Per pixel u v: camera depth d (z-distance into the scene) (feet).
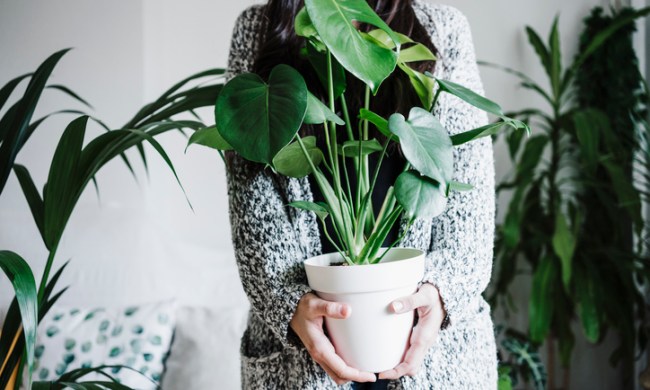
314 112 2.00
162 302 6.10
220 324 5.90
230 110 1.88
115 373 5.54
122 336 5.76
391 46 2.37
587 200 7.80
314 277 2.36
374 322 2.29
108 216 6.63
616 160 7.20
